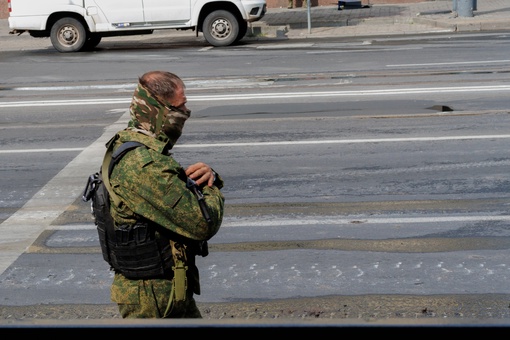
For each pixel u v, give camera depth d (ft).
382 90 64.85
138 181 13.55
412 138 47.88
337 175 40.24
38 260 29.09
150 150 13.82
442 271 26.55
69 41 108.47
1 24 150.00
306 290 25.41
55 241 31.27
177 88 14.15
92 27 107.76
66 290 26.25
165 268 14.03
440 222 31.91
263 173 41.19
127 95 68.54
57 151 48.21
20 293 26.09
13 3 108.78
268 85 70.23
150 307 13.99
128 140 14.02
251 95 65.57
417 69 74.74
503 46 88.28
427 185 37.65
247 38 116.16
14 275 27.66
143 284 14.02
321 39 110.93
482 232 30.45
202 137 50.75
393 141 47.37
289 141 48.52
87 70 86.53
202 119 56.59
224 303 24.66
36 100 67.97
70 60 97.14
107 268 28.17
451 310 23.44
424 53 85.92
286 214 33.88
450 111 55.26
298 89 67.41
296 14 144.05
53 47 116.37
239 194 37.40
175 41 118.52
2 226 33.42
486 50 85.40
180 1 107.45
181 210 13.48
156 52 101.96
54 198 37.70
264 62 85.51
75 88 73.97
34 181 41.11
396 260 27.73
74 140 51.26
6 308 24.88
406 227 31.45
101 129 54.60
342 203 35.27
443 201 34.94
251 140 49.26
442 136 48.01
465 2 121.90
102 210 14.20
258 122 54.75
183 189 13.56
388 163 42.24
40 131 54.75
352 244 29.63
